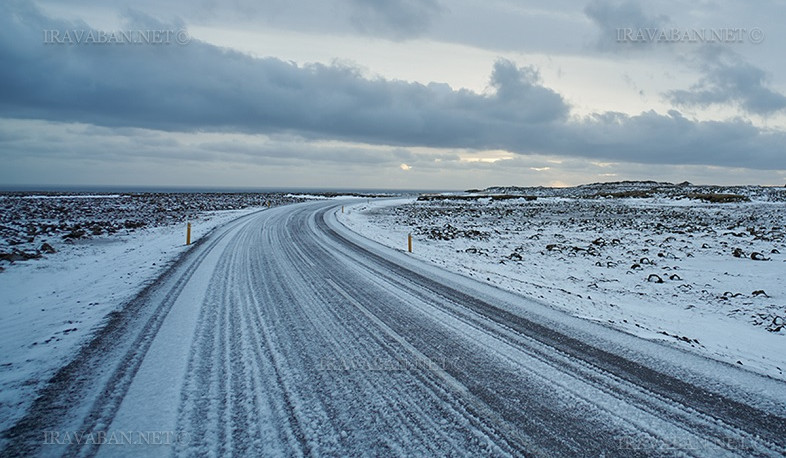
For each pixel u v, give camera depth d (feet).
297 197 220.64
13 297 27.78
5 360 17.30
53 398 14.06
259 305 26.32
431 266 43.24
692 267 46.55
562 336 21.59
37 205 111.96
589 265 48.47
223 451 11.34
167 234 64.08
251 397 14.40
